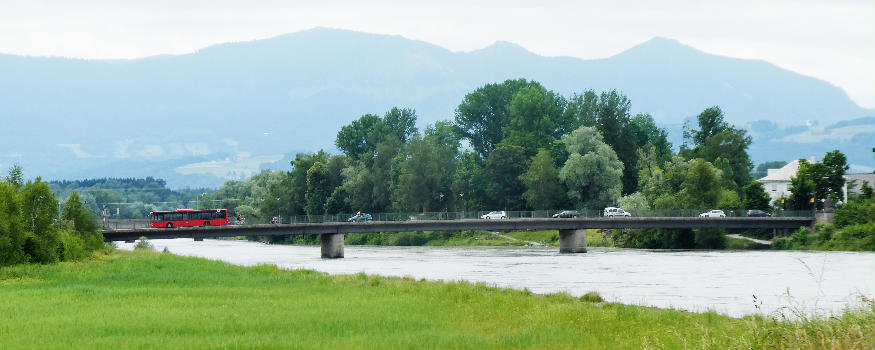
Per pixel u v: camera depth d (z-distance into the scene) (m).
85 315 52.91
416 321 51.28
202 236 164.25
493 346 43.03
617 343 44.41
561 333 46.72
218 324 49.00
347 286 74.56
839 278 99.19
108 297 64.38
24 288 72.06
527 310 56.59
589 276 107.56
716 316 54.66
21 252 97.06
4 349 40.88
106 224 188.88
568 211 197.75
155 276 84.31
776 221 179.38
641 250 183.62
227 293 68.19
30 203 102.25
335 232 169.75
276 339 44.06
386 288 71.69
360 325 49.25
